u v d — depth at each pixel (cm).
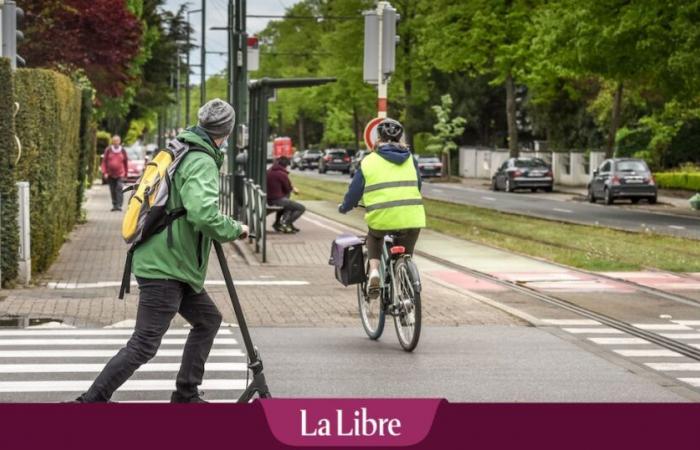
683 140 6288
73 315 1414
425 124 9362
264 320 1405
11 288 1681
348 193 1223
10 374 1035
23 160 1755
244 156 3011
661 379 1049
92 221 3262
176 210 799
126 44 4466
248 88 3042
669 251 2508
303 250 2427
